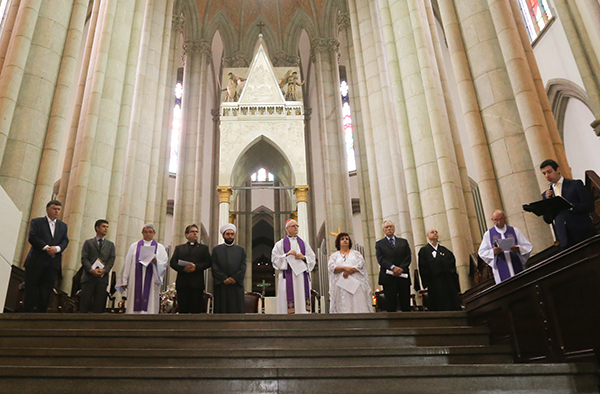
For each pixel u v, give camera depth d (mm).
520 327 4664
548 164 5449
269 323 5480
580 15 13016
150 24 16312
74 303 9336
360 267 7570
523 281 4625
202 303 7465
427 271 7594
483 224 18500
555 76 15906
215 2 24281
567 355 3887
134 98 15227
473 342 5289
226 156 15359
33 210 8203
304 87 26984
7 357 4449
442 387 3674
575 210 5117
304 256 8250
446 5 9414
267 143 15922
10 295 7285
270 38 25203
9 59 8398
